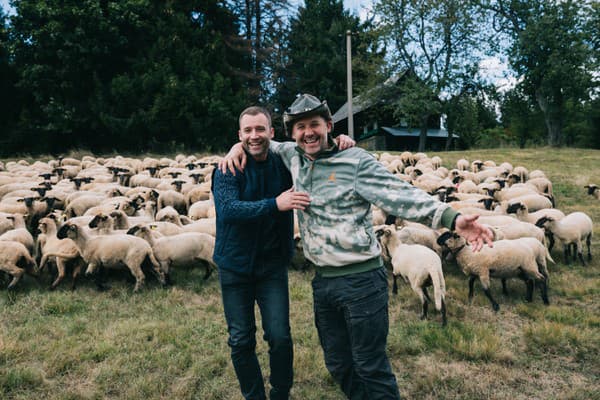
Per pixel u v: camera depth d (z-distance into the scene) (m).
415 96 31.61
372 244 2.75
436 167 17.98
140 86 26.70
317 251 2.77
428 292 6.32
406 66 34.94
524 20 33.88
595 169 18.25
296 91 42.53
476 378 4.02
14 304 5.55
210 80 29.31
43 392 3.75
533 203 9.79
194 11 32.72
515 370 4.15
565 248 7.61
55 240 6.49
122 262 6.17
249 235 3.02
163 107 26.22
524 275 5.91
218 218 3.12
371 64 35.56
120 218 7.50
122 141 28.72
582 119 44.97
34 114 29.27
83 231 6.11
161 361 4.20
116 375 4.00
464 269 5.88
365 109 38.47
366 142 40.31
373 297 2.71
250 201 2.92
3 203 9.19
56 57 26.91
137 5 27.69
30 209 9.12
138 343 4.57
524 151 26.67
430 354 4.49
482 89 35.44
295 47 48.09
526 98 43.72
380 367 2.73
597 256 7.91
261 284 3.16
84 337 4.71
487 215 8.86
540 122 47.81
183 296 6.08
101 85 26.75
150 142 28.88
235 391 3.81
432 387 3.90
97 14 26.02
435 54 34.56
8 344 4.35
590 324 5.09
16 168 15.94
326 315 2.98
